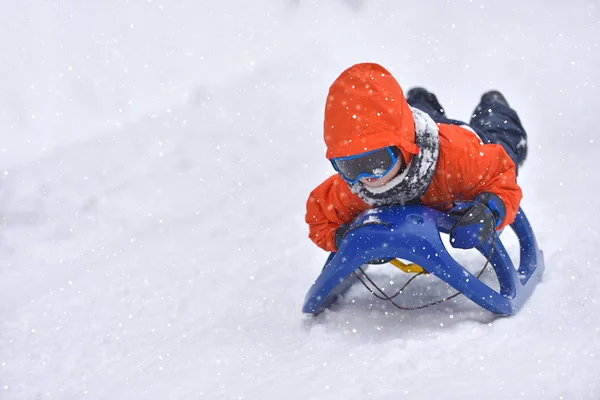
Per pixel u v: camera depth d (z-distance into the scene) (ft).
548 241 44.80
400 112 34.37
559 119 65.31
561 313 33.99
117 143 66.13
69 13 82.89
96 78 77.46
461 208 35.42
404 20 87.92
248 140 66.39
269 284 43.37
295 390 29.12
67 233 53.72
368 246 34.19
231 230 52.75
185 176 61.31
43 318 41.04
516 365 29.01
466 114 69.62
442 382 28.40
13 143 68.18
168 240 51.96
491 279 40.81
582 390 26.32
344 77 34.96
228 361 33.01
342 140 34.12
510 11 87.35
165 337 36.86
